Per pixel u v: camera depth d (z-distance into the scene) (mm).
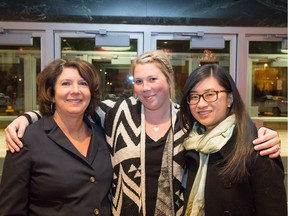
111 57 2496
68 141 1119
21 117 1178
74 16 2402
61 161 1077
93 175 1109
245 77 2582
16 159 1047
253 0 2492
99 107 1304
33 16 2383
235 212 970
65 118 1157
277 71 2578
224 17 2490
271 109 2594
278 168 951
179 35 2496
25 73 2484
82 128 1226
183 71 2535
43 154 1069
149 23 2459
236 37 2539
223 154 1017
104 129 1283
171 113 1272
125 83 2500
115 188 1201
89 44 2480
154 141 1209
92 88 1188
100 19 2420
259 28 2525
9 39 2385
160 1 2439
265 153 945
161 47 2516
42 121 1150
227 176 977
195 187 1056
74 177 1070
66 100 1115
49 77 1151
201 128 1169
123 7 2418
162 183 1173
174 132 1220
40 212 1070
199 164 1072
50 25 2412
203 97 1057
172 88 1283
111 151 1235
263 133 1009
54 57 2453
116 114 1273
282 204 930
